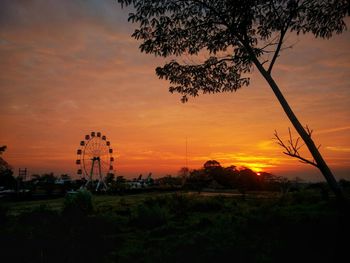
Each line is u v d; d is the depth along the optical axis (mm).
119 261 12828
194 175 81000
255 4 11797
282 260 9461
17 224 21578
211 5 12430
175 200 33406
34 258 13305
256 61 11359
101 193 74500
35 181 101500
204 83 13945
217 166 80062
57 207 38125
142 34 13133
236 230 13484
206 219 18500
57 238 16219
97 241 15672
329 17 11508
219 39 13055
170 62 13539
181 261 11266
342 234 9781
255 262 9695
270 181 64000
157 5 12492
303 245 9914
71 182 93500
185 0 12516
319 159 9383
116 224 20812
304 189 36625
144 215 22047
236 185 65625
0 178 84312
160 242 15016
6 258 13289
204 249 11633
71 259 13203
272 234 11727
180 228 18516
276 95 10695
